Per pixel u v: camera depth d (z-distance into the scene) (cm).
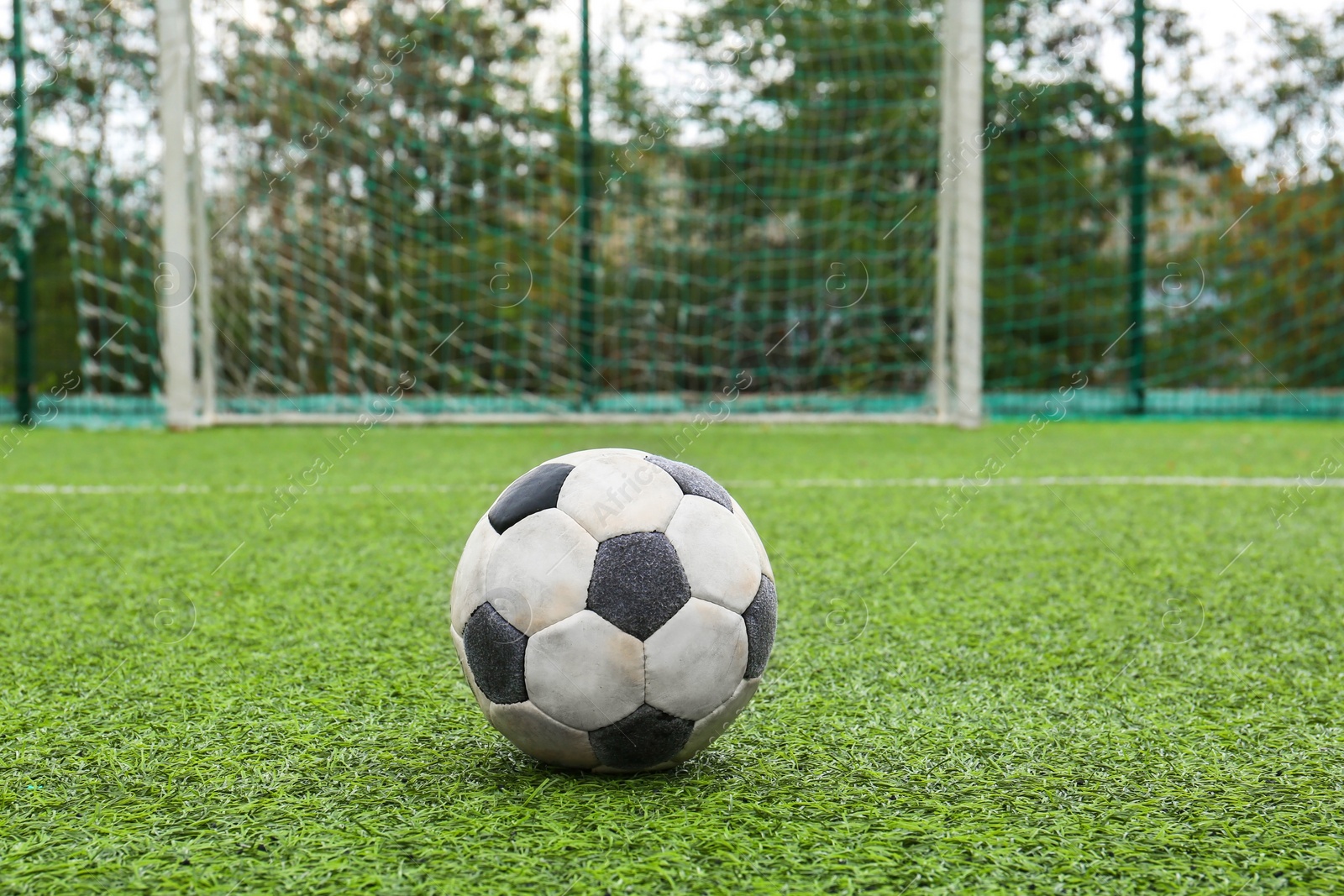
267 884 148
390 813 171
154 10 1151
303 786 183
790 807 175
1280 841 164
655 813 172
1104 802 179
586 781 186
